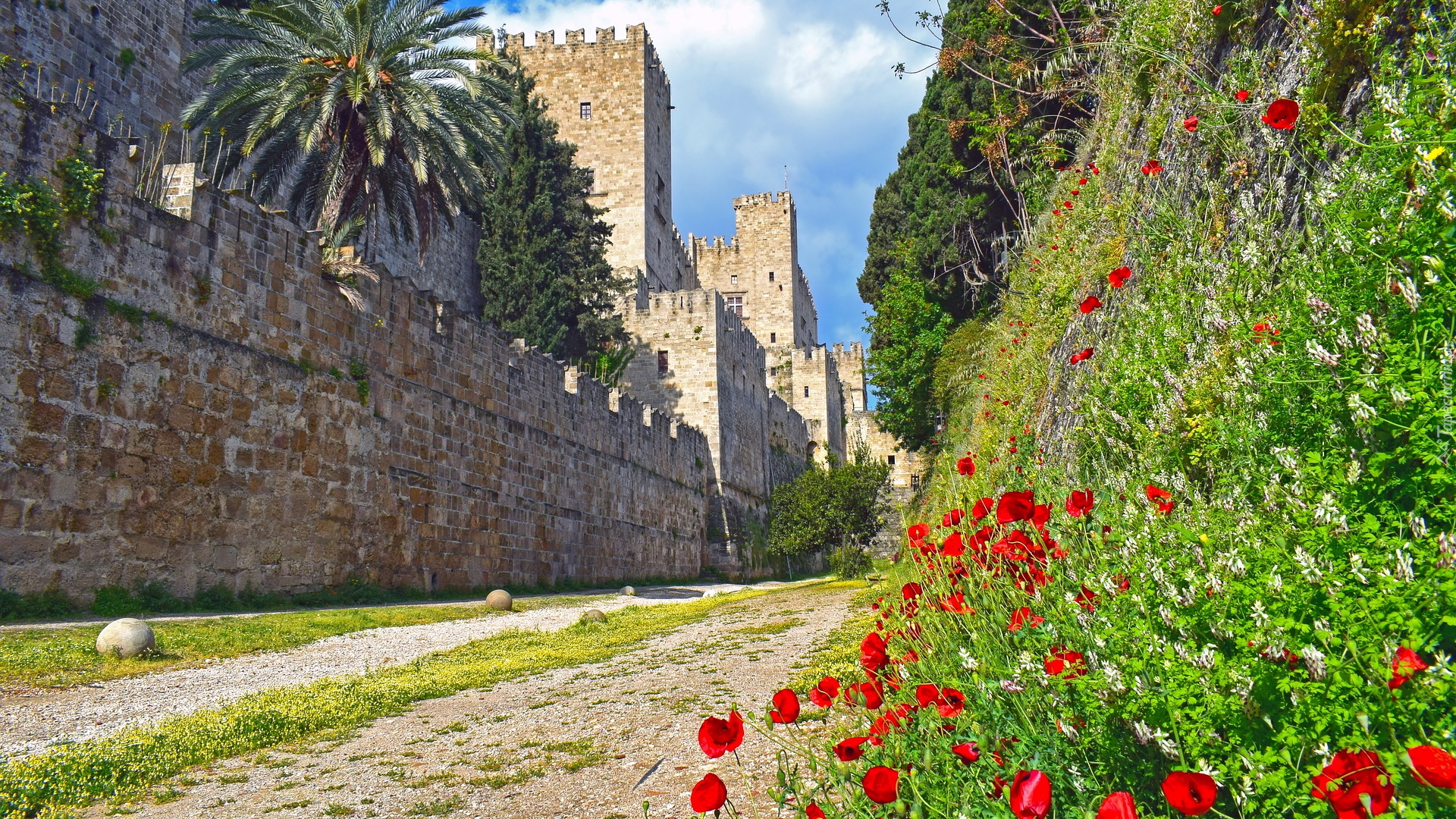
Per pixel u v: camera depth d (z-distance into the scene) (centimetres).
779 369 8038
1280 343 352
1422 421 249
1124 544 337
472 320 2808
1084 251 1022
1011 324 1537
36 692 979
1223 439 371
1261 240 464
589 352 4697
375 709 908
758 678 893
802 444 7612
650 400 5362
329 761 691
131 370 1672
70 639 1245
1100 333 827
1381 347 281
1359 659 215
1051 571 362
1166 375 473
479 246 4762
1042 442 914
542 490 3183
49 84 2412
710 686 879
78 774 637
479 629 1741
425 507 2497
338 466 2170
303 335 2097
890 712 361
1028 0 1911
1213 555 289
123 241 1675
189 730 783
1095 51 1345
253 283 1966
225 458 1861
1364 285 308
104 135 1662
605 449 3778
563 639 1509
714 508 5197
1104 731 276
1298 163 484
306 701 930
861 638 1038
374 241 2955
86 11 2547
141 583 1656
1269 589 250
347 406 2214
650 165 6556
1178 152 757
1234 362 418
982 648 371
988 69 2044
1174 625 273
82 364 1584
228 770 676
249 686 1060
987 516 430
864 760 354
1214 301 465
